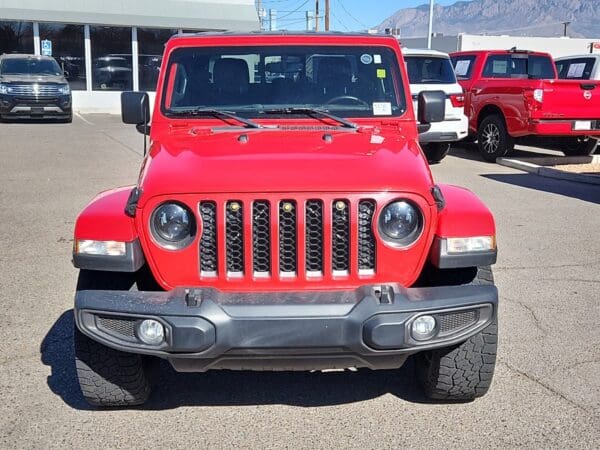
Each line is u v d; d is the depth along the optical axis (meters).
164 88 4.84
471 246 3.70
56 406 4.22
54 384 4.49
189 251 3.57
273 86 4.87
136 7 27.94
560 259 7.23
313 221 3.59
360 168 3.71
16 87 21.44
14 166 13.26
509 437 3.87
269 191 3.53
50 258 7.22
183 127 4.70
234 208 3.56
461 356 3.92
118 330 3.55
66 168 13.05
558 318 5.59
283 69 4.89
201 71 4.88
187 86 4.86
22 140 17.48
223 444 3.83
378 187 3.57
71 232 8.32
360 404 4.28
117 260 3.60
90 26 27.50
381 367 3.69
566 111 12.71
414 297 3.52
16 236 8.12
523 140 13.98
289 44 4.89
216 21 28.95
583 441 3.82
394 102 4.87
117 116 25.36
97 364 3.90
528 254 7.40
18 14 26.33
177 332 3.40
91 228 3.63
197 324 3.39
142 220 3.59
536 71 15.36
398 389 4.47
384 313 3.43
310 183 3.55
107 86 28.16
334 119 4.71
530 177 12.20
